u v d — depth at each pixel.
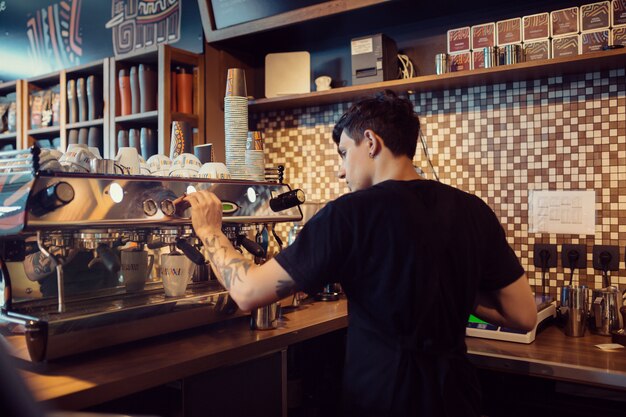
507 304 1.40
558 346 1.94
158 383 1.29
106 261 1.40
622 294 2.16
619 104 2.17
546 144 2.31
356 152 1.38
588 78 2.22
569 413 1.86
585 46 2.12
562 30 2.16
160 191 1.50
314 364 2.17
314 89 2.85
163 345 1.50
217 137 2.89
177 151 1.94
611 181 2.19
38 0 3.84
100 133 3.14
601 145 2.21
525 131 2.35
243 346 1.50
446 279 1.24
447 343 1.25
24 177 1.29
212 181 1.65
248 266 1.32
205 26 2.78
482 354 1.86
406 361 1.23
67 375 1.24
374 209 1.23
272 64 2.81
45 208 1.26
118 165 1.58
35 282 1.48
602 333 2.09
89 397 1.15
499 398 1.99
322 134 2.81
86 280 1.58
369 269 1.23
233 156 1.91
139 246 1.68
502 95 2.39
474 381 1.32
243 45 2.90
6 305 1.40
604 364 1.72
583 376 1.69
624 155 2.17
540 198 2.32
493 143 2.41
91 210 1.34
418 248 1.20
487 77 2.28
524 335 1.98
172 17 3.01
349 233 1.23
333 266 1.24
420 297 1.21
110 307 1.44
